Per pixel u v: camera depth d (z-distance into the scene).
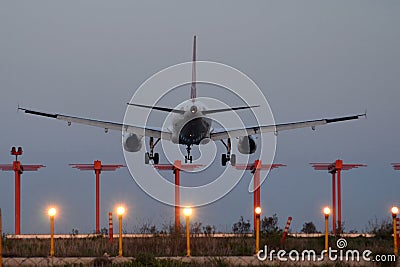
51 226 63.00
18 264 61.06
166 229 76.38
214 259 61.56
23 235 77.38
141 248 66.88
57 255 64.25
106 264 59.97
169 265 59.31
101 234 77.62
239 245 68.06
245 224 78.44
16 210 86.00
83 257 63.41
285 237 70.81
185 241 68.25
